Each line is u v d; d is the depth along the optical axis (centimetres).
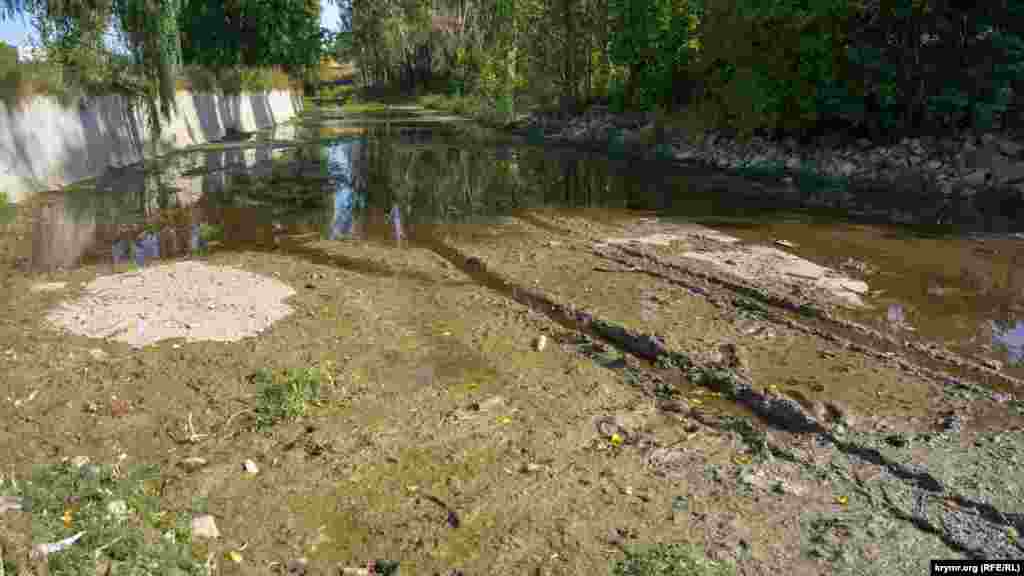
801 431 512
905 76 1633
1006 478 446
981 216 1221
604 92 3019
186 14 3722
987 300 793
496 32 4203
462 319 727
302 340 661
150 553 345
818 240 1059
